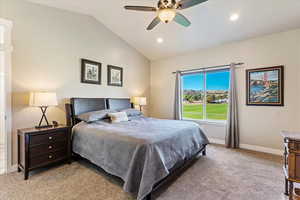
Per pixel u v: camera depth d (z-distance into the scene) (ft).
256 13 9.36
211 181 7.25
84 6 10.21
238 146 12.20
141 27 12.70
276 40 10.72
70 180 7.24
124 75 15.06
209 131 14.03
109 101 13.19
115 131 7.74
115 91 14.20
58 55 10.18
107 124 9.64
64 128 8.82
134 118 12.48
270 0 8.36
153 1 9.59
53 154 8.32
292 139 5.08
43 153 7.92
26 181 7.12
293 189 5.33
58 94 10.21
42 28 9.40
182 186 6.83
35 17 9.09
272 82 10.84
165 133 7.50
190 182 7.16
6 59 8.00
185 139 8.35
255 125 11.63
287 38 10.33
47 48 9.63
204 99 14.49
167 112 16.74
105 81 13.28
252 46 11.69
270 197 6.08
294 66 10.11
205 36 12.33
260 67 11.35
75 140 9.17
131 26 12.80
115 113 11.15
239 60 12.26
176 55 16.01
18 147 8.05
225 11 9.57
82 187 6.68
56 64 10.08
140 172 5.85
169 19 6.58
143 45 15.40
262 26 10.32
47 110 9.70
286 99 10.39
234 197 6.07
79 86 11.39
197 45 13.73
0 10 7.84
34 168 7.57
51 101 8.58
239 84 12.26
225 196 6.13
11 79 8.17
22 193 6.20
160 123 10.29
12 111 8.23
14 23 8.27
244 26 10.58
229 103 12.35
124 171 6.31
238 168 8.60
